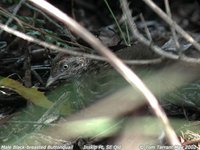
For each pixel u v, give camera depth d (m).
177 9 10.16
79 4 10.07
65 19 3.68
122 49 6.50
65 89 6.34
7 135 5.60
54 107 5.79
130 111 5.65
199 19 9.79
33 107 6.00
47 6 3.81
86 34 3.53
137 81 3.56
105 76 6.23
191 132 5.59
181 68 5.81
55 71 6.62
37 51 7.14
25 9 7.97
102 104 5.76
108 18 9.84
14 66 6.93
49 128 5.55
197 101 6.00
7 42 7.53
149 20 9.56
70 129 5.51
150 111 5.63
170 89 5.93
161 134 5.19
